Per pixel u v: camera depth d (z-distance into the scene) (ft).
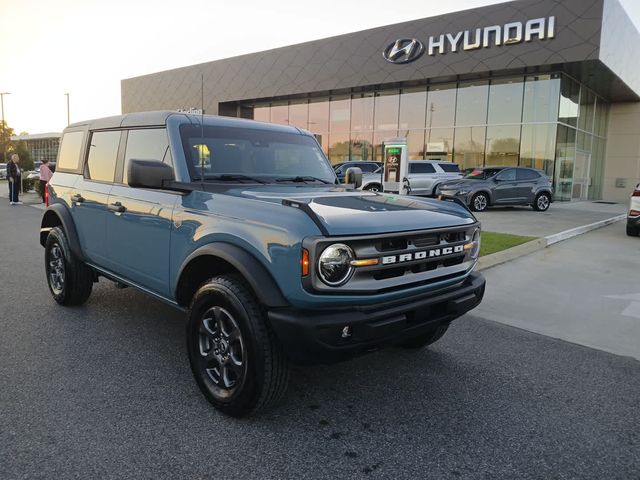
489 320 18.15
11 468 8.57
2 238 34.12
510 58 68.28
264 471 8.77
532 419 10.93
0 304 18.25
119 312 17.48
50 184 18.40
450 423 10.66
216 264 11.14
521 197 60.18
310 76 89.66
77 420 10.23
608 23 64.23
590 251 32.53
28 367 12.78
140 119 14.01
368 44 81.87
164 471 8.65
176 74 112.98
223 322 10.52
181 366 13.07
